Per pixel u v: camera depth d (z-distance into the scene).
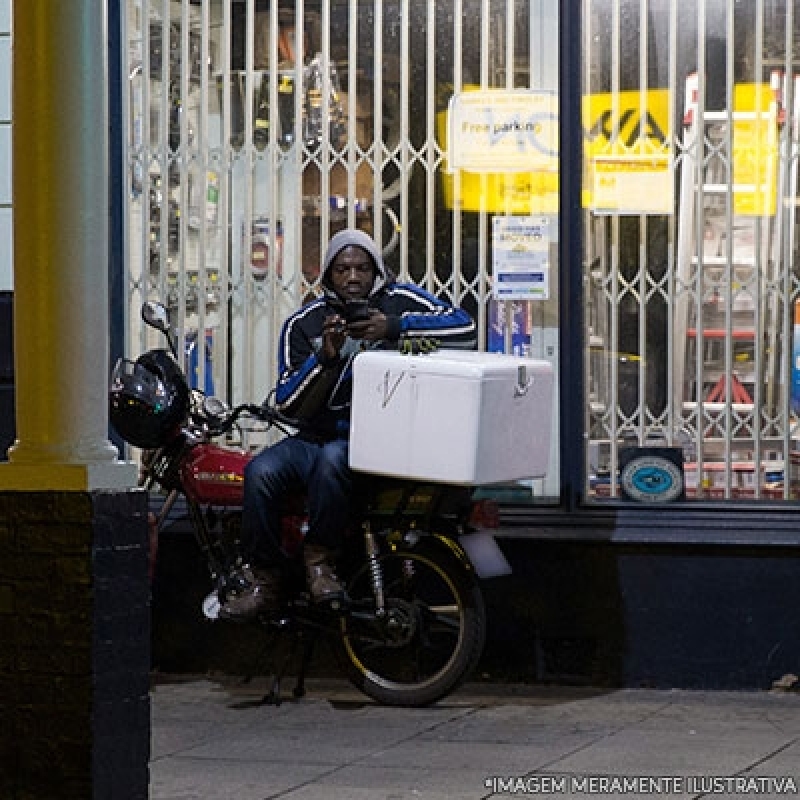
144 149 22.50
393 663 20.86
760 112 21.50
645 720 19.30
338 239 20.09
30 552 14.02
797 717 19.50
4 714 14.11
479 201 21.88
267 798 15.84
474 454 18.59
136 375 20.09
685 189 21.59
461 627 19.66
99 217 14.19
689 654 20.92
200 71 22.47
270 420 20.06
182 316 22.53
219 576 20.11
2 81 22.16
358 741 18.25
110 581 14.05
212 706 20.17
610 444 21.66
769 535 20.77
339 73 22.20
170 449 20.25
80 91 13.97
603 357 21.69
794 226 21.47
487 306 21.86
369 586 20.33
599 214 21.69
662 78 21.58
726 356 21.58
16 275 14.16
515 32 21.73
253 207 22.44
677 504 21.14
